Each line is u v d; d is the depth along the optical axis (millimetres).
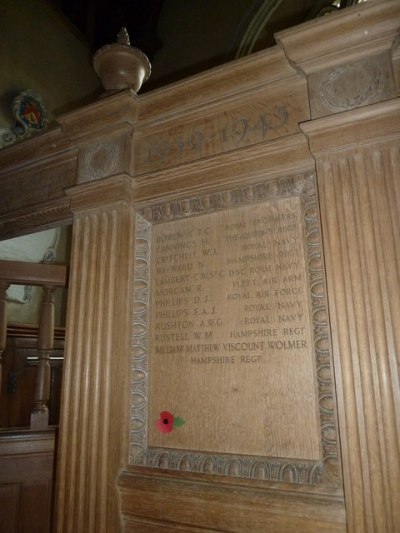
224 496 2199
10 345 5352
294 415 2191
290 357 2268
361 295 2070
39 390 3479
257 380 2322
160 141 2979
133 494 2447
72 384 2697
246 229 2576
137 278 2818
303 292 2318
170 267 2762
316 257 2293
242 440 2285
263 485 2141
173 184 2818
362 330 2029
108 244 2846
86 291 2836
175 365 2576
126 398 2623
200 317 2572
